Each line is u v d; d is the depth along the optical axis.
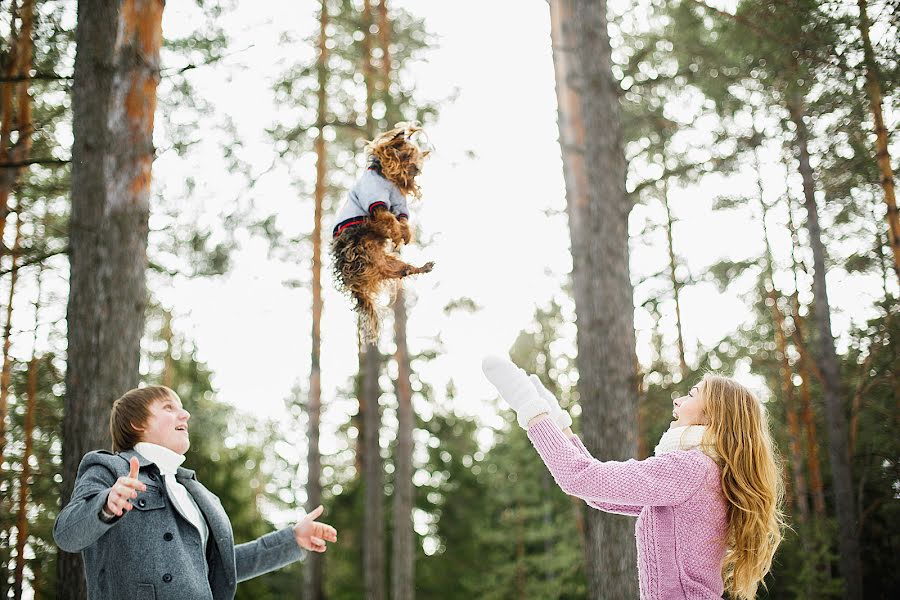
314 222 18.45
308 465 18.08
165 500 3.42
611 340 8.91
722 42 10.21
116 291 6.35
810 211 14.63
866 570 15.34
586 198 12.19
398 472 19.19
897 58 9.66
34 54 9.56
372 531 19.42
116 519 3.03
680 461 3.22
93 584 3.31
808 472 17.89
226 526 3.60
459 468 26.98
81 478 3.32
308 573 19.50
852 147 12.89
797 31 9.62
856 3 9.65
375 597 19.06
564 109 12.74
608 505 3.70
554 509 25.20
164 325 20.80
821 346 15.06
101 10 7.28
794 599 15.95
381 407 24.77
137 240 6.48
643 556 3.26
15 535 12.38
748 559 3.21
